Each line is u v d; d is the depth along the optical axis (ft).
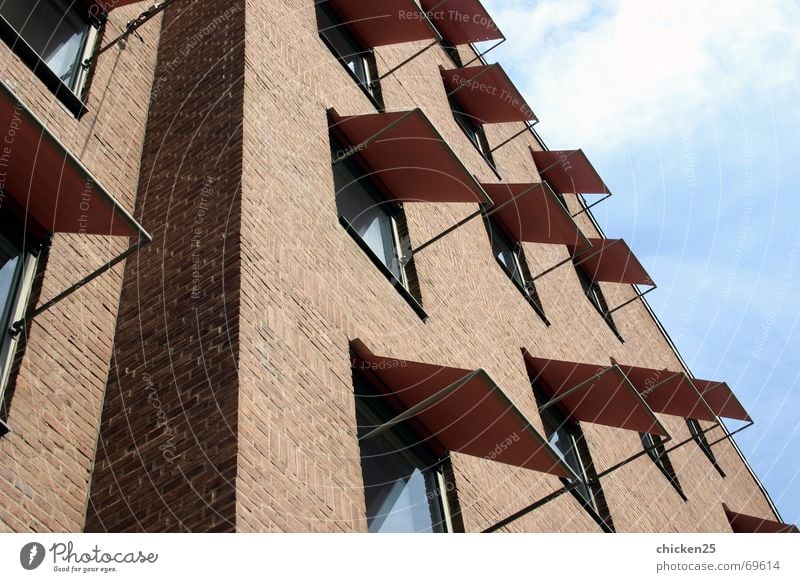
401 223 41.60
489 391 27.71
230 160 30.76
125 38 37.40
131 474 23.54
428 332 36.94
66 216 26.17
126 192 32.94
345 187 38.60
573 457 45.80
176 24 40.88
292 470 23.31
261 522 21.18
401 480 30.27
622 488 48.70
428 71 61.31
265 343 25.34
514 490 36.04
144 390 25.45
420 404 27.58
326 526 23.38
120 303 29.09
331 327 29.43
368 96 45.78
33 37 33.50
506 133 71.10
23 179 25.46
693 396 52.16
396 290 36.22
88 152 32.30
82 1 36.88
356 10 49.06
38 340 25.29
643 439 58.13
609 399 43.91
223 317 25.30
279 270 28.32
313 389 26.37
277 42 38.99
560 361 44.42
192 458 22.53
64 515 22.93
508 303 48.49
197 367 24.67
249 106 33.06
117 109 35.17
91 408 25.75
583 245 54.39
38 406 24.03
